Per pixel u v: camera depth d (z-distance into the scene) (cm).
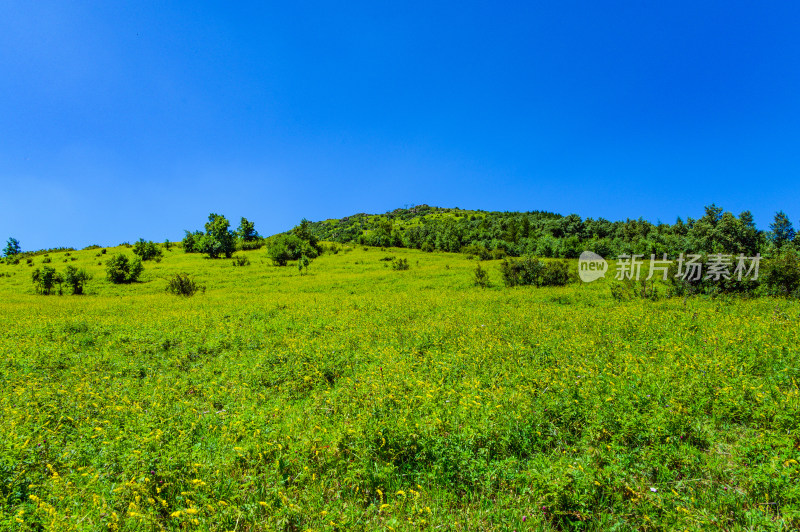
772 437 428
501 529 352
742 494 374
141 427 513
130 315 1784
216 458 446
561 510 363
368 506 400
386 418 514
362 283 3294
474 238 9919
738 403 506
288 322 1373
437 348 922
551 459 443
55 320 1555
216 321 1451
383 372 734
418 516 370
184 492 396
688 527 329
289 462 444
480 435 467
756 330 848
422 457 457
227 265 5484
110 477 431
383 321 1310
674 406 493
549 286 2561
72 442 527
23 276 4847
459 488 416
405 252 7200
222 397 693
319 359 855
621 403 522
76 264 5762
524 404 536
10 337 1259
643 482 390
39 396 670
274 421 550
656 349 806
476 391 612
